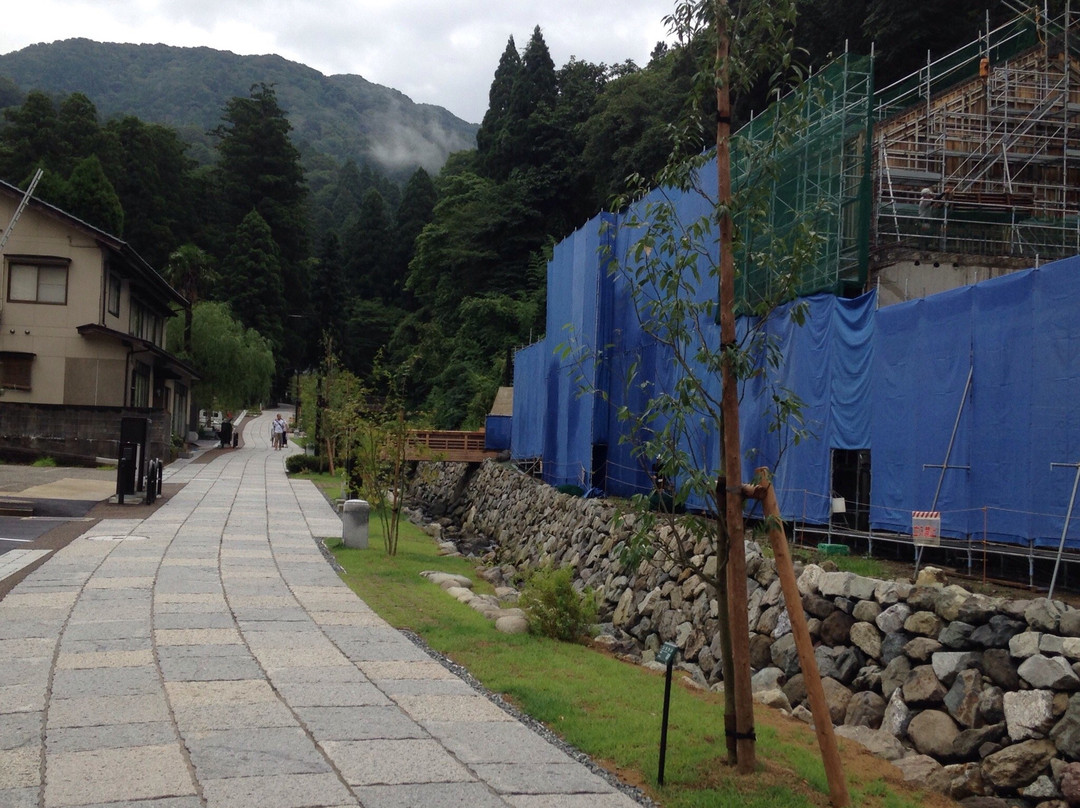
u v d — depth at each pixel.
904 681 8.85
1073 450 10.23
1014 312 11.17
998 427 11.34
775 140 6.43
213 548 15.16
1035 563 11.22
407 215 87.56
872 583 9.84
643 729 6.90
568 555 20.34
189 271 49.38
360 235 89.56
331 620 10.25
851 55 15.98
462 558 19.25
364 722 6.75
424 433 35.56
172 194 72.00
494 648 9.30
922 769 7.41
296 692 7.43
